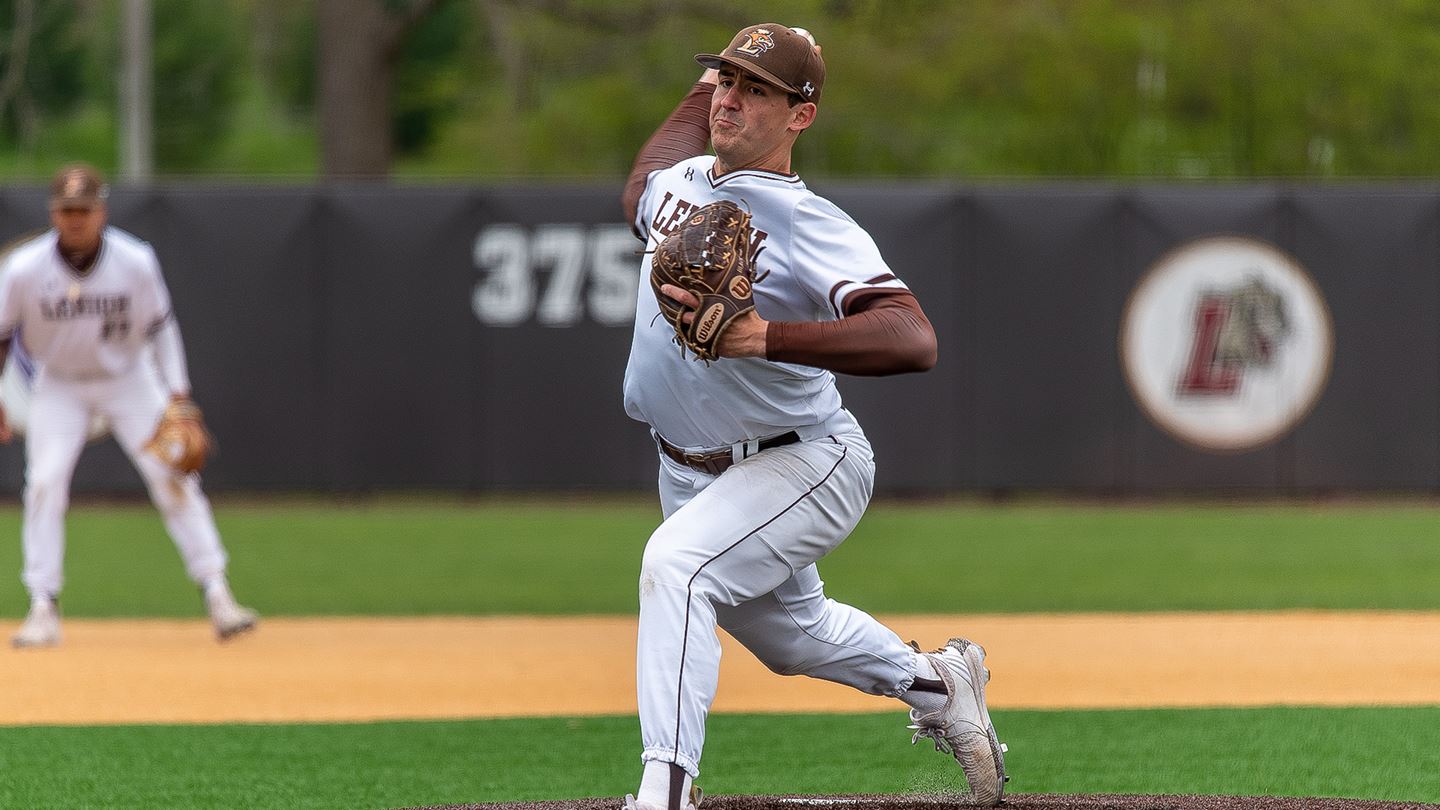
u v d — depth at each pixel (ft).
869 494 46.21
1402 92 302.45
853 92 287.07
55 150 399.03
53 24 288.30
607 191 167.84
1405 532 151.74
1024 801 50.80
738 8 250.37
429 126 397.19
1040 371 168.35
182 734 66.44
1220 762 59.88
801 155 310.45
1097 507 177.17
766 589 44.78
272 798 54.49
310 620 102.42
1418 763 59.57
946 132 313.12
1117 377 168.35
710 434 44.65
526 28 283.59
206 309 166.81
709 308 40.06
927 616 102.17
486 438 168.45
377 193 167.73
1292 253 167.73
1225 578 120.98
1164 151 310.65
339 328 167.73
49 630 90.17
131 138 219.41
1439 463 168.04
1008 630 96.17
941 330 167.84
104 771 59.00
